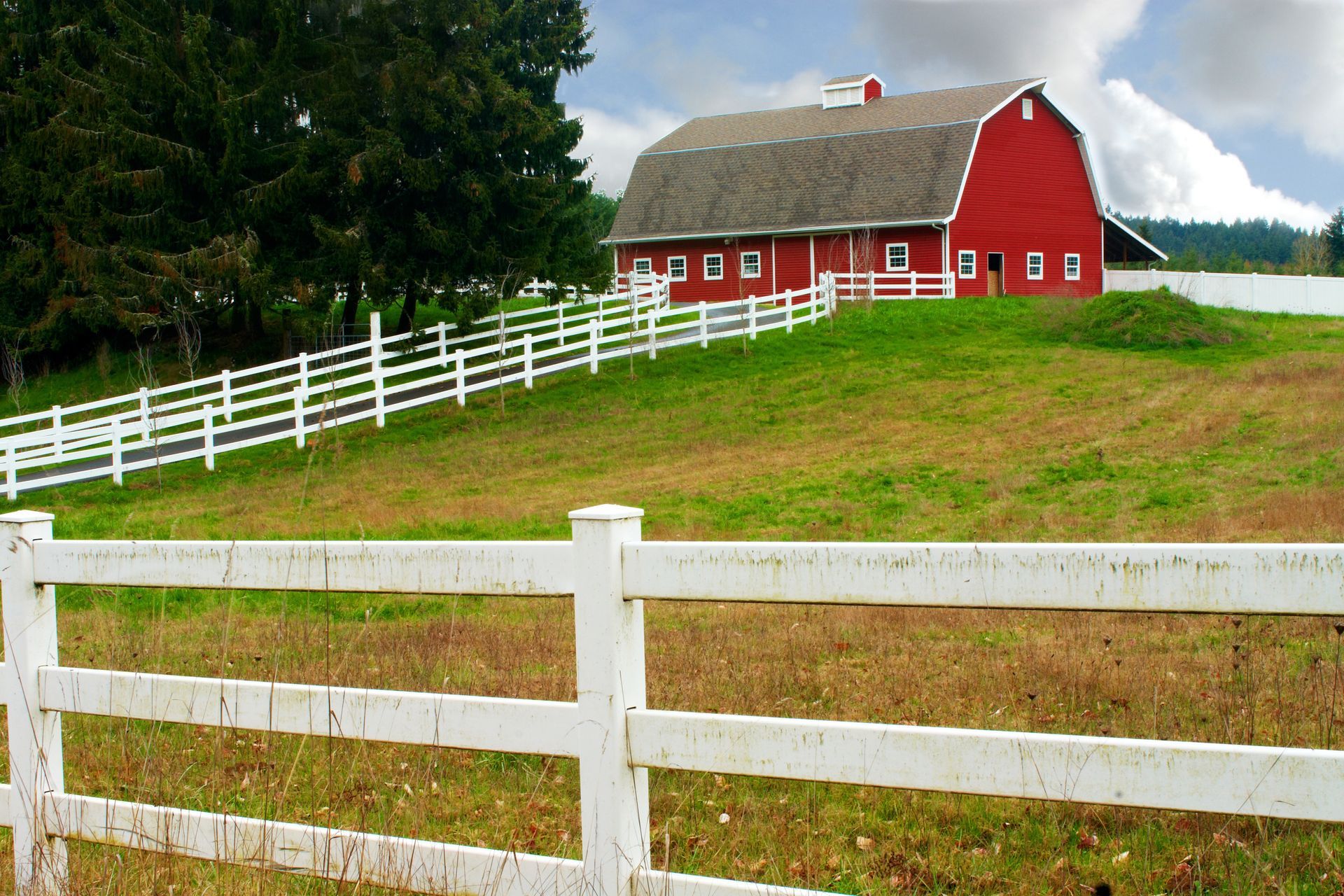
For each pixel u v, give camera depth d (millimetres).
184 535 15555
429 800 4824
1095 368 25391
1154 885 3633
